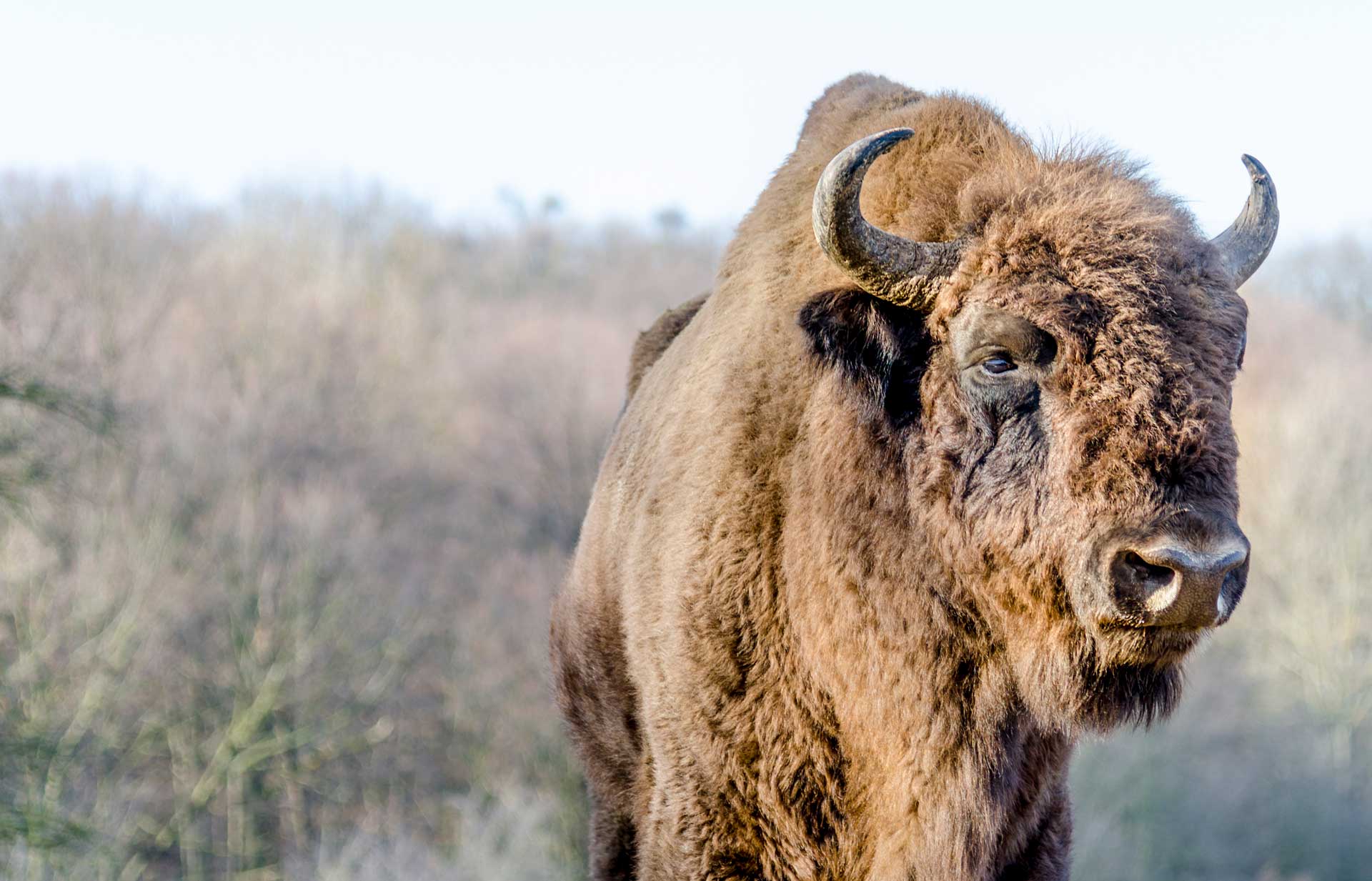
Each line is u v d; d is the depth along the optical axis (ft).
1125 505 40.50
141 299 346.74
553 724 300.40
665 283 655.76
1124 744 291.99
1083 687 43.91
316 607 296.51
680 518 51.06
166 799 289.74
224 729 277.64
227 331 381.40
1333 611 339.98
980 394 44.09
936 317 45.06
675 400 55.16
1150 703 44.52
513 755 310.86
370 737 290.56
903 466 46.44
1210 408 40.93
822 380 48.34
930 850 47.62
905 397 46.16
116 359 283.18
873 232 44.42
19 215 331.57
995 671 46.96
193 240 478.18
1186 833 297.74
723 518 49.67
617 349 481.46
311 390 376.27
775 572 49.01
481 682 319.68
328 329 412.57
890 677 47.60
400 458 388.37
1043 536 42.65
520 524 386.11
